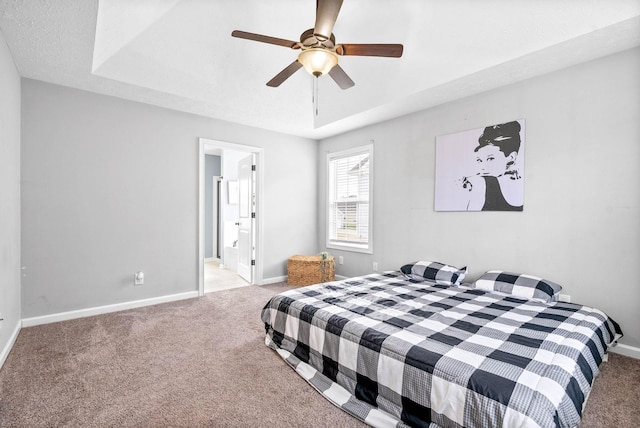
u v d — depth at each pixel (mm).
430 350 1592
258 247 4578
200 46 2988
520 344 1657
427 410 1454
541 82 2748
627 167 2350
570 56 2428
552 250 2711
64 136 3068
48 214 2994
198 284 3939
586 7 2014
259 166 4523
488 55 2537
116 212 3365
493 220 3070
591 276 2518
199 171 3920
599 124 2467
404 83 3145
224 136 4141
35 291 2941
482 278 2887
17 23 2096
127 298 3447
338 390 1866
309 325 2156
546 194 2738
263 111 3883
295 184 4910
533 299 2494
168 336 2723
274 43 2020
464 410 1327
